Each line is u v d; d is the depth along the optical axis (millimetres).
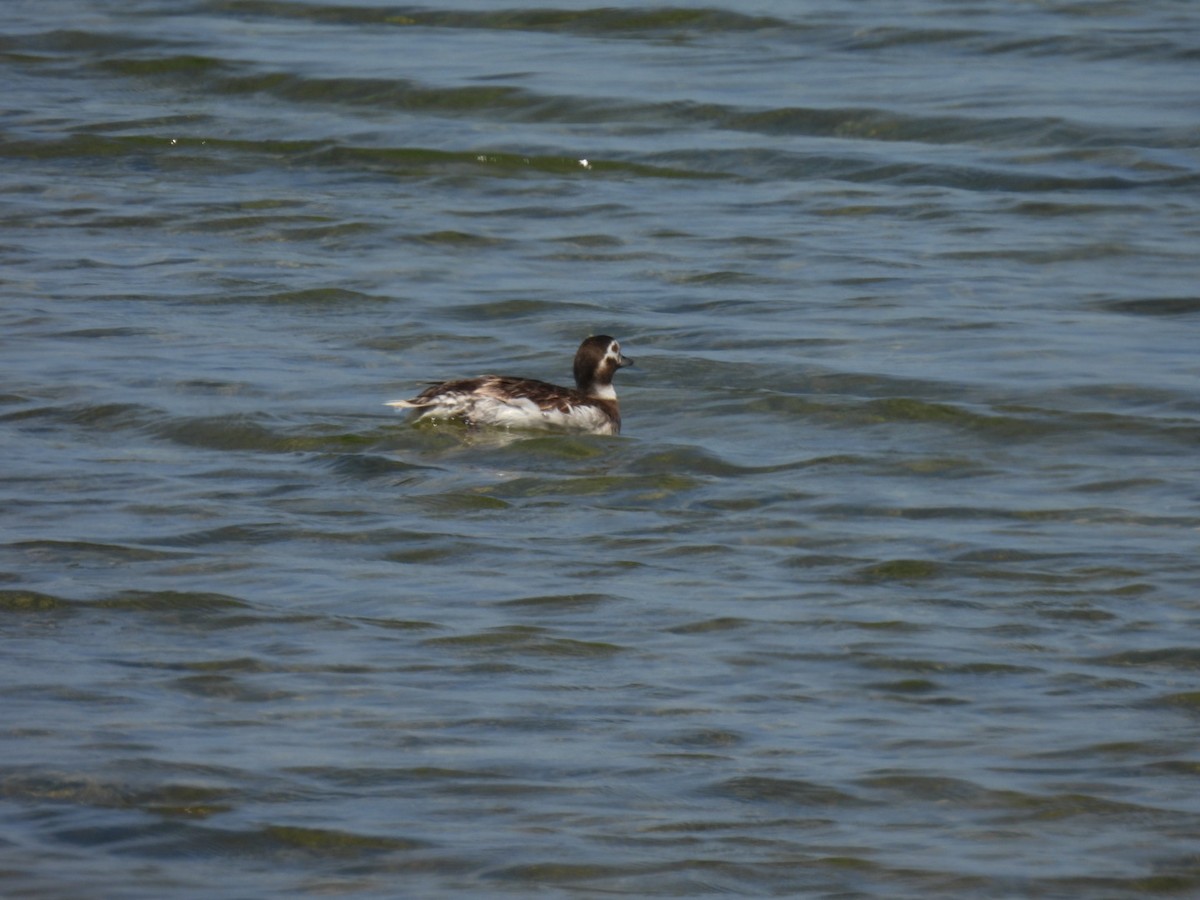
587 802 11016
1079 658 13320
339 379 20594
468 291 24328
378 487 17188
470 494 17047
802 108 32969
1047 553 15594
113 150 31047
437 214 28031
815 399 20109
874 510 16812
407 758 11539
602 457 18281
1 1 40219
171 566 14977
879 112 32781
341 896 9883
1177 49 36781
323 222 27406
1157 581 14898
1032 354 21844
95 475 17344
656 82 34719
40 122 32125
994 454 18562
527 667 13047
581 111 33188
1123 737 11961
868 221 28016
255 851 10344
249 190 29156
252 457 18047
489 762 11508
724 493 17281
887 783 11297
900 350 22031
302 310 23375
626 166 30750
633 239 26922
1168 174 29984
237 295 23828
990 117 32531
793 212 28406
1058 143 31484
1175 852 10477
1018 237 27078
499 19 39406
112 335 21969
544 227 27531
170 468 17641
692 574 15047
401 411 19516
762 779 11336
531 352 21969
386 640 13500
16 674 12727
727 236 27078
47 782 11055
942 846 10539
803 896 9984
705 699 12547
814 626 13891
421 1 40188
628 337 22609
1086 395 20344
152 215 27594
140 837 10445
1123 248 26516
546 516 16531
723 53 36906
